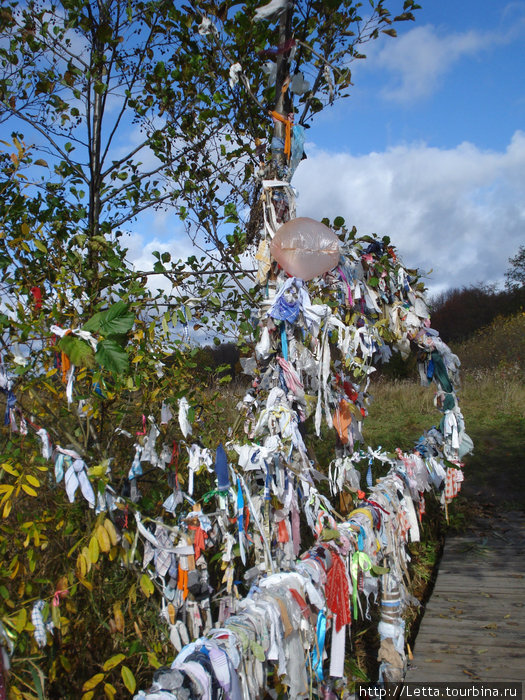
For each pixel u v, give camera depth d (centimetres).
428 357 430
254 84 366
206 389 360
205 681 135
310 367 264
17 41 352
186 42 374
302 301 252
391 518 312
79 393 266
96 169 384
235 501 258
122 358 192
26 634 207
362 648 362
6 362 242
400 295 389
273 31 332
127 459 312
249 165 389
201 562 246
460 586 418
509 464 837
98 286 294
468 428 1080
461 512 605
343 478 347
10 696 186
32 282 275
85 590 259
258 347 272
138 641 224
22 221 290
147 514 285
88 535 221
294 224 243
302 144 295
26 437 257
